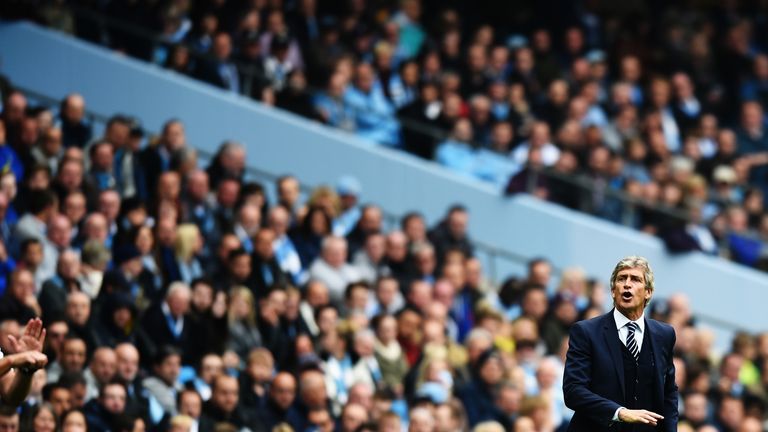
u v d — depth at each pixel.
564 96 74.00
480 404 53.38
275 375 51.03
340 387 52.31
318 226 58.66
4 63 62.81
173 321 49.66
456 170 69.62
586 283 63.66
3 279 49.03
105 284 49.03
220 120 65.62
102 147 56.00
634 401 32.69
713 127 77.88
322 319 52.97
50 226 50.91
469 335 56.88
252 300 52.34
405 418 51.94
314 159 66.81
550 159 70.75
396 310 57.31
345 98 69.38
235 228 56.72
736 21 86.19
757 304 72.62
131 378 46.22
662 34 83.56
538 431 52.59
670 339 33.09
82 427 43.28
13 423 41.34
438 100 71.81
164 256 52.59
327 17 75.81
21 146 54.56
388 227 67.62
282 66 69.00
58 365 46.34
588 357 32.84
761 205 74.88
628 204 71.50
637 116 78.00
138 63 64.75
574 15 81.62
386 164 67.88
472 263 60.72
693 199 72.12
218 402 47.03
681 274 71.00
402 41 77.50
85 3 66.75
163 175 55.38
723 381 60.09
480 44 74.88
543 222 69.31
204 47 67.88
